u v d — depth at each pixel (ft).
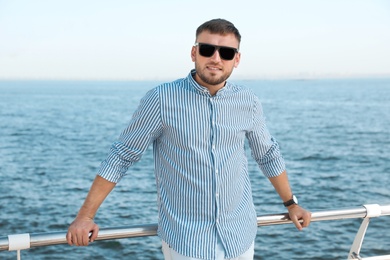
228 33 6.64
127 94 599.98
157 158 7.14
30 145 127.13
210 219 6.88
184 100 6.69
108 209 56.08
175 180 6.90
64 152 113.91
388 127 172.96
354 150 114.01
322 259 36.01
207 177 6.79
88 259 36.76
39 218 53.42
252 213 7.43
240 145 7.08
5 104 352.08
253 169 84.23
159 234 7.17
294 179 78.59
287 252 37.37
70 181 77.71
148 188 68.39
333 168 89.71
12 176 81.92
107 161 6.88
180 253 6.86
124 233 7.04
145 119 6.75
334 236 40.75
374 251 36.65
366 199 63.98
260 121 7.43
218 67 6.63
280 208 55.21
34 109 291.99
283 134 152.15
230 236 6.97
